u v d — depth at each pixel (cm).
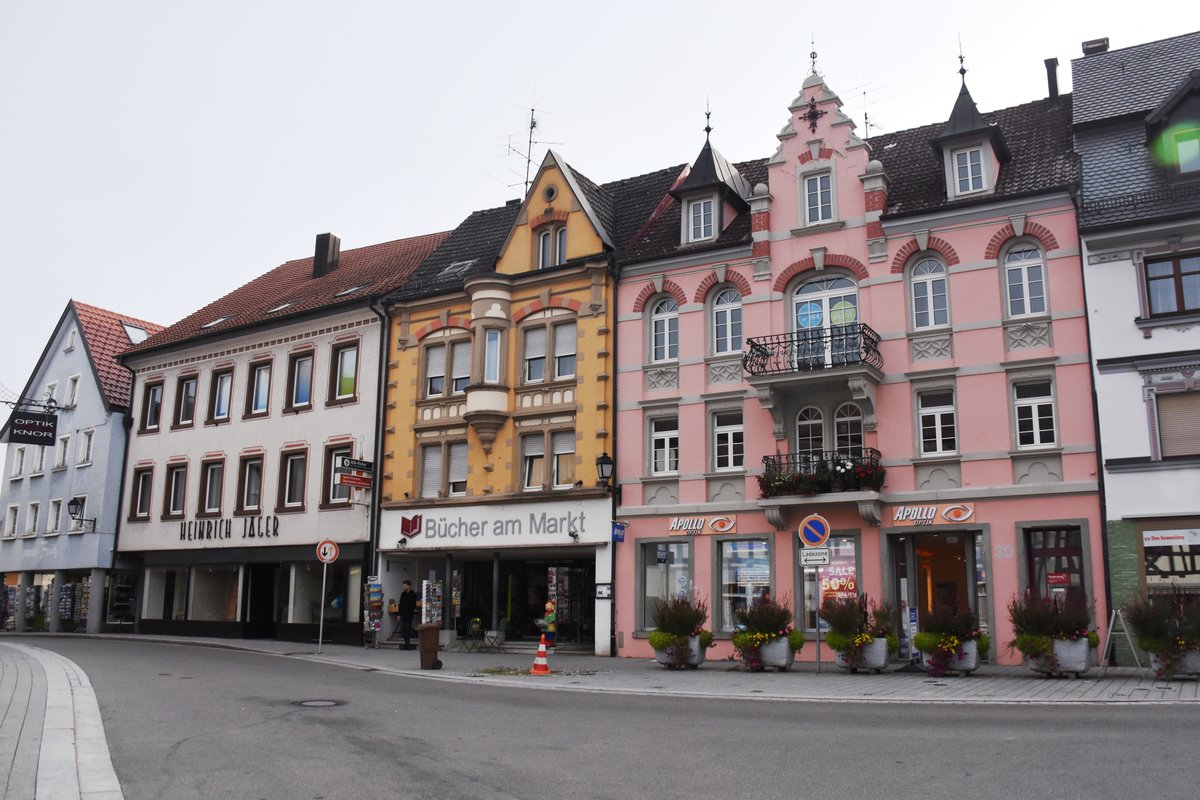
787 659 1984
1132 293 2080
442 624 2892
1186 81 2158
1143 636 1717
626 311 2717
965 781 877
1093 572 2034
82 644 2944
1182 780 860
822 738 1115
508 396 2852
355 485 3000
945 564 2238
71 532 3941
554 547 2697
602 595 2575
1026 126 2561
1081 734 1105
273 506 3334
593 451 2670
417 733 1171
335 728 1206
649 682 1806
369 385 3175
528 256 2927
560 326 2833
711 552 2467
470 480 2861
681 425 2572
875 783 877
